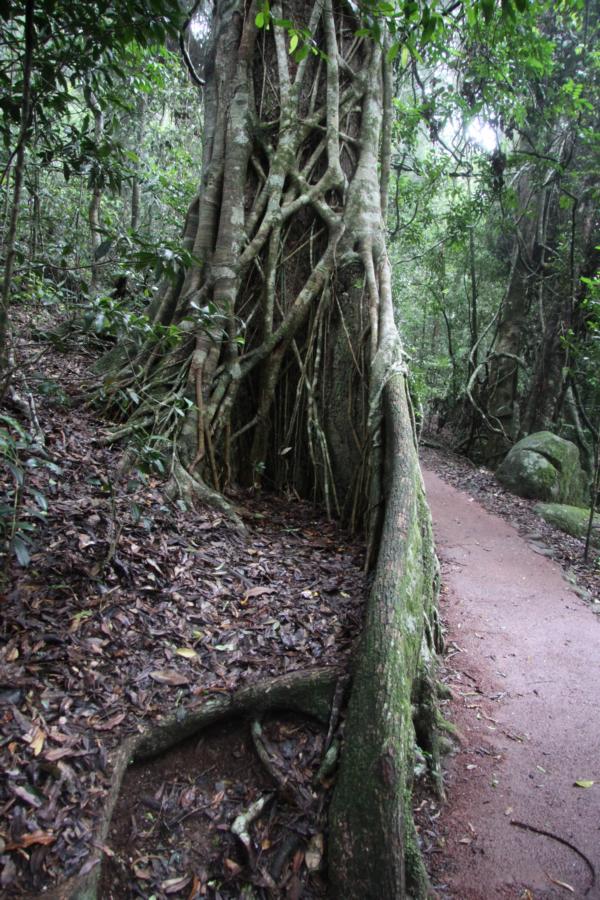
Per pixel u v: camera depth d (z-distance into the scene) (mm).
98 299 3271
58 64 3852
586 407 13422
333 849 2635
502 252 16172
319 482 6000
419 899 2596
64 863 2309
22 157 3025
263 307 6055
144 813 2738
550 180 12359
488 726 3910
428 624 4422
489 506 9930
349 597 4336
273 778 2959
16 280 4043
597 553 8305
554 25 11148
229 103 6461
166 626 3592
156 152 12938
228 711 3150
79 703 2922
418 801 3205
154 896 2453
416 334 21734
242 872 2594
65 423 5273
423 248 16938
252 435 6223
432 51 9188
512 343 15250
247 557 4660
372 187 6441
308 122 6383
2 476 4098
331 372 6043
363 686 3100
